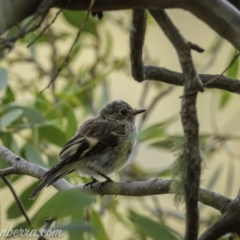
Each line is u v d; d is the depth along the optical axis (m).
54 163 9.72
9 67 12.09
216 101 11.80
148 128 10.76
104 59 12.14
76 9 5.86
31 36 11.84
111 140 9.20
